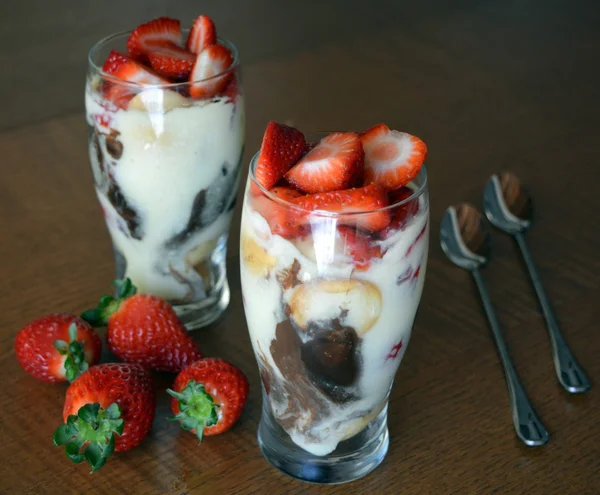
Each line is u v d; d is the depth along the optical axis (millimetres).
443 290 671
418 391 603
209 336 645
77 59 972
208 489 547
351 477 551
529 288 674
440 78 906
